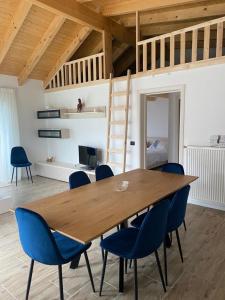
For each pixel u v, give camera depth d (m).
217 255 2.64
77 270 2.44
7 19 4.41
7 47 4.86
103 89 5.30
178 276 2.30
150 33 5.55
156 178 3.00
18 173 6.14
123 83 4.90
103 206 2.09
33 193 5.04
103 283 2.23
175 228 2.31
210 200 3.91
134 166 4.94
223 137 3.76
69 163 6.33
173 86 4.20
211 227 3.29
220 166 3.73
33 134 6.61
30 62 5.63
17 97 6.16
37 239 1.70
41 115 6.49
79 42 5.38
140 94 4.67
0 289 2.18
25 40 5.00
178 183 2.75
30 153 6.58
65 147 6.45
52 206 2.13
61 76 6.18
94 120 5.59
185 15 4.50
